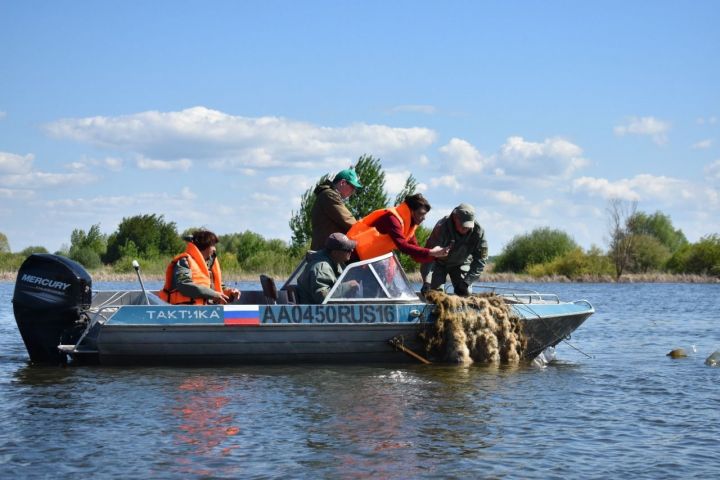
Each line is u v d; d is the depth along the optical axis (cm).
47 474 557
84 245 7381
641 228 8100
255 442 639
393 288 1064
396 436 663
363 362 1040
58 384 881
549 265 6762
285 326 1005
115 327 980
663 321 2006
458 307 1068
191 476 555
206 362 1006
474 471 574
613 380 963
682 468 588
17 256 6438
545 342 1143
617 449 637
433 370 1005
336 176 1119
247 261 5103
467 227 1093
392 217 1067
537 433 682
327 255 1056
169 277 1036
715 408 792
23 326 1027
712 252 6662
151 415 729
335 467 577
